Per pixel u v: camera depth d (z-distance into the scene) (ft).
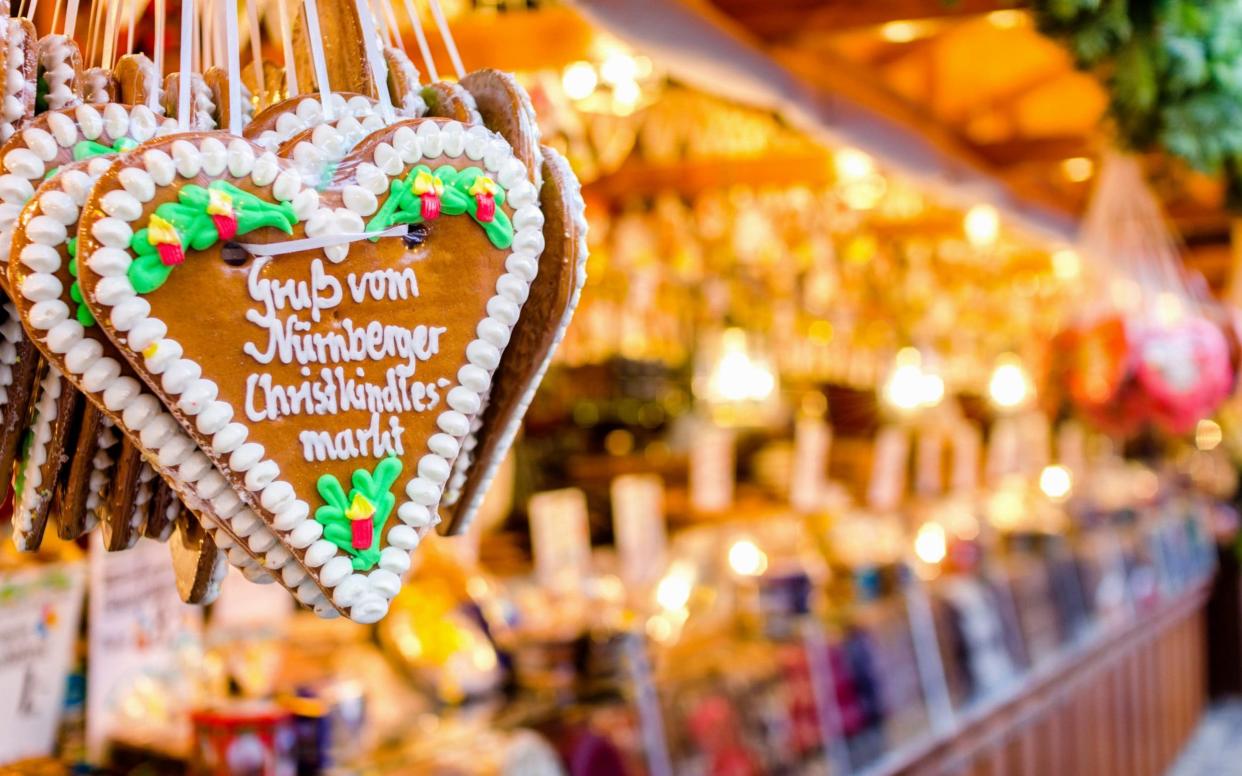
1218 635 30.27
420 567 9.69
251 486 2.23
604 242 17.48
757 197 18.25
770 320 23.32
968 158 14.73
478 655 8.87
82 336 2.13
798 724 11.43
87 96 2.50
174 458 2.23
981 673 15.39
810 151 16.39
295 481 2.27
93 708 6.27
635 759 9.16
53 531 6.68
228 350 2.21
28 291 2.07
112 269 2.07
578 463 21.77
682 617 11.97
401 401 2.38
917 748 13.20
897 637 13.67
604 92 12.77
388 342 2.37
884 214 21.18
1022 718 16.16
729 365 22.82
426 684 8.51
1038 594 18.08
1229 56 7.02
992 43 13.32
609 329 18.89
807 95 10.34
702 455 17.93
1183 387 11.39
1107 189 12.64
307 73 2.74
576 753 8.70
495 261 2.48
